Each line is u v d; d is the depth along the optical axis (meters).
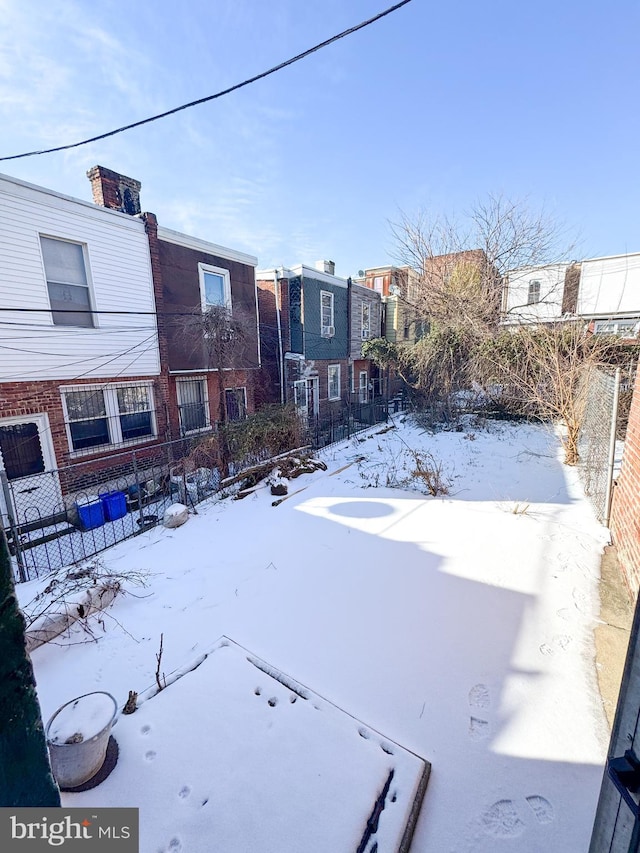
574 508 5.42
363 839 1.66
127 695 2.50
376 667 2.71
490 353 11.70
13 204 6.17
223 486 6.89
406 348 14.11
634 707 0.90
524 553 4.20
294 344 13.25
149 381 8.39
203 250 9.29
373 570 3.99
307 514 5.57
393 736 2.20
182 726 2.20
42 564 5.43
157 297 8.38
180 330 8.88
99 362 7.51
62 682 2.65
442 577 3.80
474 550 4.30
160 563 4.32
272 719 2.25
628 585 3.53
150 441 8.49
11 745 0.78
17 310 5.73
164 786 1.87
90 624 3.24
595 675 2.61
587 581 3.65
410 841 1.71
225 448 7.89
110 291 7.56
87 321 7.33
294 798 1.82
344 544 4.59
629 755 0.89
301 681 2.58
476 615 3.23
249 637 3.04
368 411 13.73
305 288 13.05
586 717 2.31
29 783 0.83
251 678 2.57
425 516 5.29
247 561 4.28
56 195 6.64
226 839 1.67
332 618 3.25
